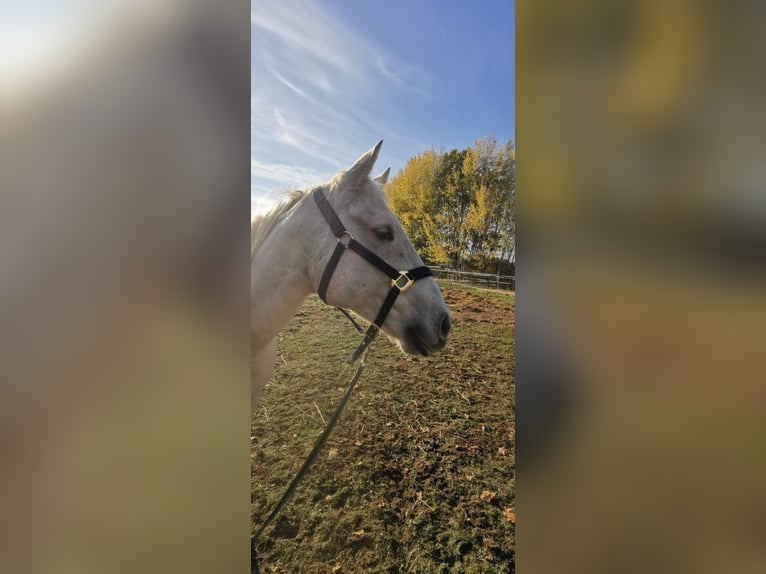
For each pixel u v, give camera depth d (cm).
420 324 148
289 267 151
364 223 147
